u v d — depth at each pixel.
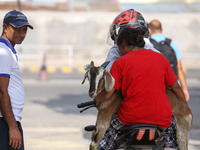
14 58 6.80
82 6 62.22
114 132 6.42
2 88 6.46
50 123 16.38
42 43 58.31
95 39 59.38
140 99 6.18
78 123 16.52
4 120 6.66
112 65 6.52
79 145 13.04
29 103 21.42
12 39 6.99
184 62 53.44
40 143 13.20
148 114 6.12
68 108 20.00
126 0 69.38
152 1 70.25
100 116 6.54
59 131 15.17
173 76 6.57
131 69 6.29
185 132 6.67
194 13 61.66
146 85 6.21
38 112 18.78
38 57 53.59
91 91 5.93
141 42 6.61
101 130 6.48
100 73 5.98
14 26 6.83
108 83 6.00
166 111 6.22
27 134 14.59
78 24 59.00
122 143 6.30
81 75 38.19
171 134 6.59
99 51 58.34
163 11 62.28
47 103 21.47
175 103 6.67
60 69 44.66
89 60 54.59
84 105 7.16
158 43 11.41
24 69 44.00
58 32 58.69
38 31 58.09
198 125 16.27
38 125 16.05
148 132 5.99
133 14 7.29
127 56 6.43
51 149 12.38
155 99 6.18
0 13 54.81
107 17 59.53
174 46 11.89
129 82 6.27
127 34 6.61
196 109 20.03
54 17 58.50
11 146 6.65
